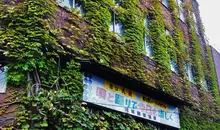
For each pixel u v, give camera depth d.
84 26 8.56
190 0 19.69
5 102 6.18
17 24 6.74
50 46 7.02
